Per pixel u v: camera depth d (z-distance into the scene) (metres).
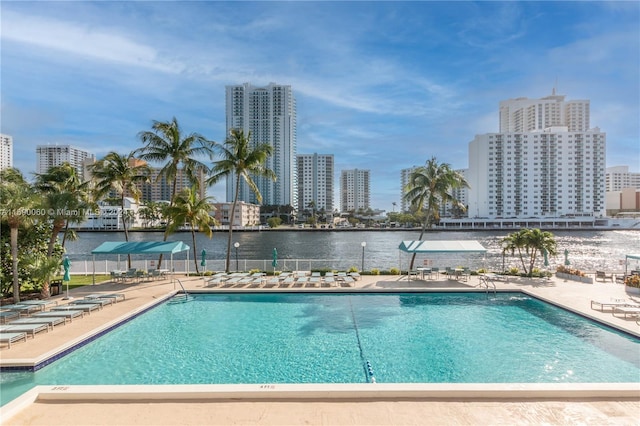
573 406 7.09
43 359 11.19
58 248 21.64
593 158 140.88
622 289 21.14
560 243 85.06
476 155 151.75
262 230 157.50
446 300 20.02
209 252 72.25
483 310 18.03
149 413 6.88
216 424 6.49
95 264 28.70
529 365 11.48
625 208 191.00
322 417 6.72
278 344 13.49
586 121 185.62
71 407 7.10
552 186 142.00
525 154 142.62
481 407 7.07
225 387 7.55
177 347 13.20
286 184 181.88
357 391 7.45
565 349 12.79
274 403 7.22
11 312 14.78
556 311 17.64
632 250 67.88
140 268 29.53
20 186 18.09
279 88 174.12
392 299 20.28
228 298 20.59
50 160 97.75
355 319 16.62
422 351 12.75
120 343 13.59
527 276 25.58
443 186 29.81
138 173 31.62
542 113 186.25
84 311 16.06
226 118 174.00
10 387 10.07
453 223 151.00
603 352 12.48
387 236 123.06
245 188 186.25
